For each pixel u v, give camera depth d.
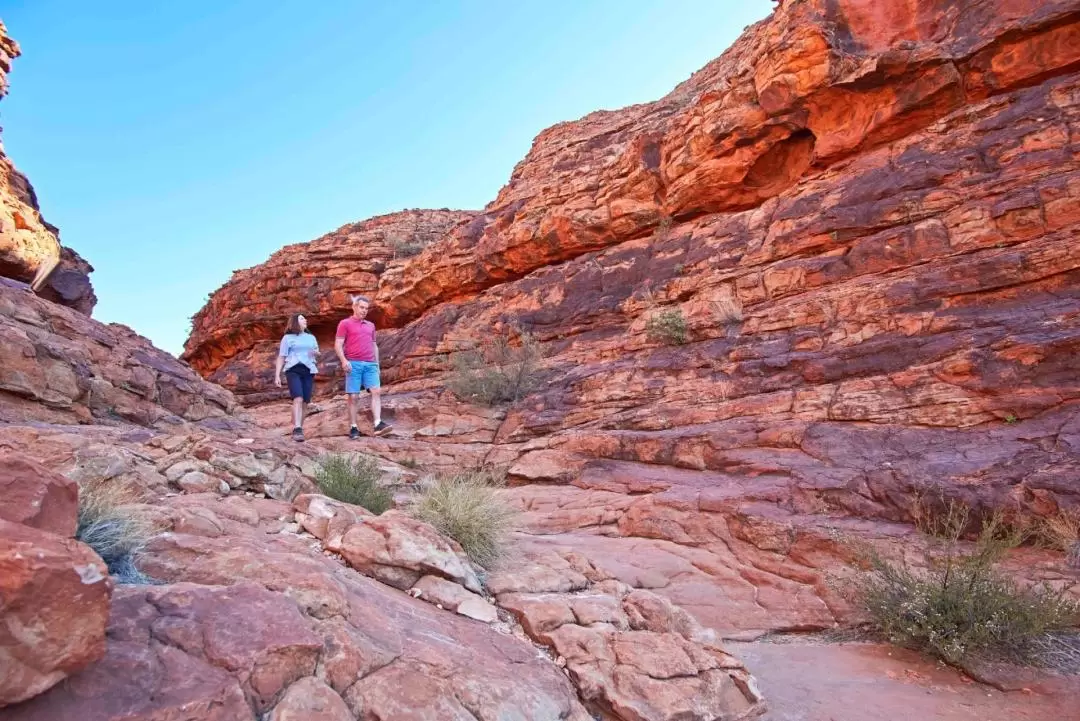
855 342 8.77
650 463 8.78
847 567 5.58
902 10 11.13
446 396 12.80
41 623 1.79
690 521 6.86
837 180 11.14
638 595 4.42
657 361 11.04
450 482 5.89
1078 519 5.14
